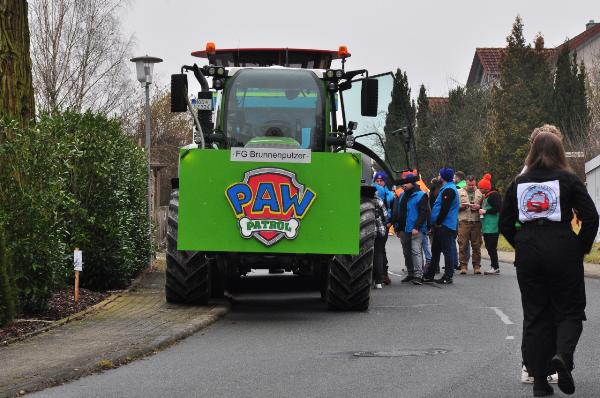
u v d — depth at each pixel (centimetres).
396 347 1173
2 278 1259
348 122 1730
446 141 6575
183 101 1576
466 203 2416
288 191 1447
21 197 1335
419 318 1471
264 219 1448
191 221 1452
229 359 1084
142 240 2162
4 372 964
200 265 1560
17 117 1488
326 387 914
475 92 6788
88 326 1300
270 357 1098
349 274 1546
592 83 5822
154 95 5303
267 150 1448
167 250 1575
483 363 1042
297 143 1559
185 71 1603
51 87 4669
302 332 1318
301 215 1446
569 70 6028
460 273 2436
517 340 1223
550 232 885
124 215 1797
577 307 880
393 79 1792
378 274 1997
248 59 2017
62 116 1703
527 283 891
